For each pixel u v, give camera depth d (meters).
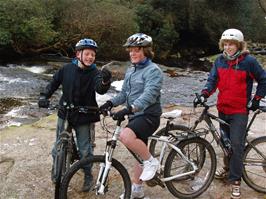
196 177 4.20
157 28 28.92
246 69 3.91
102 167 3.59
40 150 5.49
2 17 19.22
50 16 21.67
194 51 32.12
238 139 3.96
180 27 31.25
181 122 6.72
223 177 4.57
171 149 3.90
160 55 28.69
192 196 4.12
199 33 32.25
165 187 4.36
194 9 30.88
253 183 4.33
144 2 29.67
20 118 10.06
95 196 4.10
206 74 19.12
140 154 3.62
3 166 4.99
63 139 3.82
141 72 3.58
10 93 12.70
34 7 20.56
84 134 4.01
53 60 20.28
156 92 3.49
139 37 3.52
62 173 3.73
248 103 4.03
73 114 3.88
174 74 18.58
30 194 4.29
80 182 4.23
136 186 3.98
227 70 4.00
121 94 3.79
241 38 3.87
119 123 3.55
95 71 3.93
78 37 22.42
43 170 4.84
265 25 36.03
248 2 34.12
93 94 3.95
